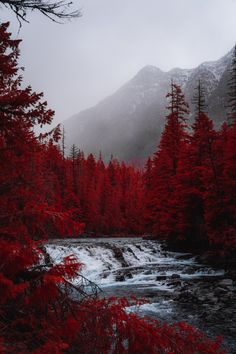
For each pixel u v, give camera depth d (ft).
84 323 14.34
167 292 70.90
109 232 250.78
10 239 15.40
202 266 101.19
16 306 13.76
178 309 55.93
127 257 115.44
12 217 15.35
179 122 142.61
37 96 19.53
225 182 98.53
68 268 13.70
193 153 119.85
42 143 20.01
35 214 15.61
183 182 122.42
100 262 103.71
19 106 19.27
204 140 104.42
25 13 17.89
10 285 11.73
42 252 14.49
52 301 14.66
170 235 138.00
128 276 89.66
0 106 19.10
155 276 90.02
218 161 104.99
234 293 65.46
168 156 140.67
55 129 20.38
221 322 48.83
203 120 105.50
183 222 127.03
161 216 138.31
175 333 14.98
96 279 86.38
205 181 104.73
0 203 16.78
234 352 38.19
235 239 95.25
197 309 55.67
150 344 13.75
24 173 18.72
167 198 136.36
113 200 263.70
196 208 127.03
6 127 19.08
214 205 101.30
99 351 13.89
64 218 15.42
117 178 312.71
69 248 99.91
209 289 69.46
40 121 19.84
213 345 15.40
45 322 13.33
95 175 301.43
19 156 19.27
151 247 135.74
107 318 14.38
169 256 128.26
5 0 17.10
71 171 221.05
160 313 53.31
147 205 164.04
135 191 282.56
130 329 13.98
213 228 103.24
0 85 20.12
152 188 159.74
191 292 66.95
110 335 14.08
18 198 17.58
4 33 19.70
